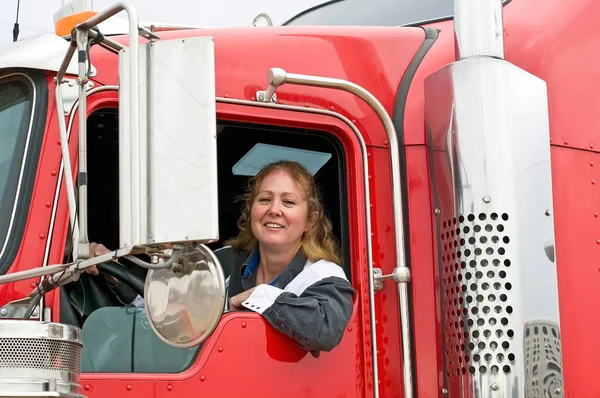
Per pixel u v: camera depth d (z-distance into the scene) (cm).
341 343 324
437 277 334
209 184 252
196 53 260
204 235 251
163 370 310
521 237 320
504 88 328
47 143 312
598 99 374
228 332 310
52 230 306
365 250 337
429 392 329
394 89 359
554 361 317
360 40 362
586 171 362
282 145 358
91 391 296
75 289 329
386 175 346
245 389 308
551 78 365
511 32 372
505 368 312
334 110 347
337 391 320
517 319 314
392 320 334
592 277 352
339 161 350
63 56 321
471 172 322
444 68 334
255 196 344
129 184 258
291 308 311
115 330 312
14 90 324
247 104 338
